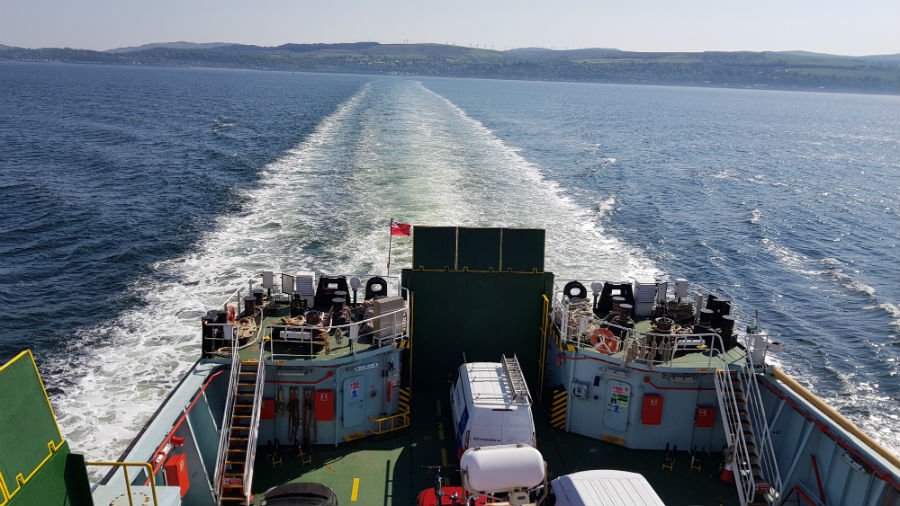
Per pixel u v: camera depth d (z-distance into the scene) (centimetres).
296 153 7012
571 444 1548
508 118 12594
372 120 10312
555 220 4597
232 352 1441
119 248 3903
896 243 4984
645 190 6241
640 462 1490
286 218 4328
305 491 1249
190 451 1248
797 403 1364
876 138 14025
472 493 1073
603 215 4975
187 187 5462
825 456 1295
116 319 2947
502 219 4403
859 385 2898
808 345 3231
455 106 14500
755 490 1289
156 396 2302
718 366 1441
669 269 3950
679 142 10925
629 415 1521
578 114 15550
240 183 5556
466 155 6962
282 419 1487
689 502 1365
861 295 3841
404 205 4578
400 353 1593
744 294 3775
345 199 4784
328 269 3381
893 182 7850
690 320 1686
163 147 7756
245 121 10775
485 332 1702
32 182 5728
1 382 713
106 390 2341
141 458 1077
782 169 8494
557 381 1644
